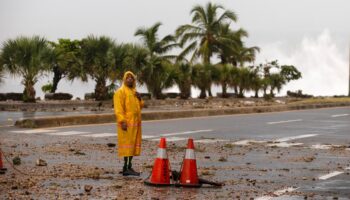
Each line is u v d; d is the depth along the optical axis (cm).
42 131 2016
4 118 2656
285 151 1509
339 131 2153
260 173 1116
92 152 1425
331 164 1254
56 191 902
